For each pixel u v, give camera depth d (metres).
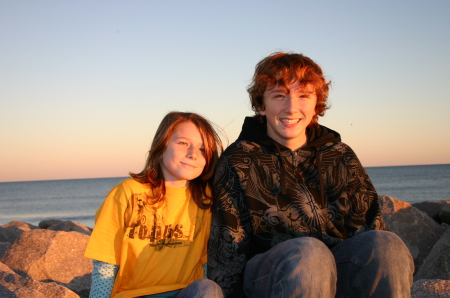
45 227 15.98
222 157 2.87
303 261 2.06
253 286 2.52
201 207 2.76
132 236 2.59
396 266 2.17
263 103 3.01
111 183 169.50
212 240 2.72
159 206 2.66
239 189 2.76
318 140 2.88
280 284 2.08
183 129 2.71
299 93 2.85
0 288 3.23
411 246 5.80
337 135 3.02
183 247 2.68
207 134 2.77
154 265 2.60
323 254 2.09
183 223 2.70
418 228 5.96
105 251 2.56
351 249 2.36
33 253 5.24
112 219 2.60
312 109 2.88
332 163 2.88
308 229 2.74
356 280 2.28
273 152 2.86
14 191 132.25
